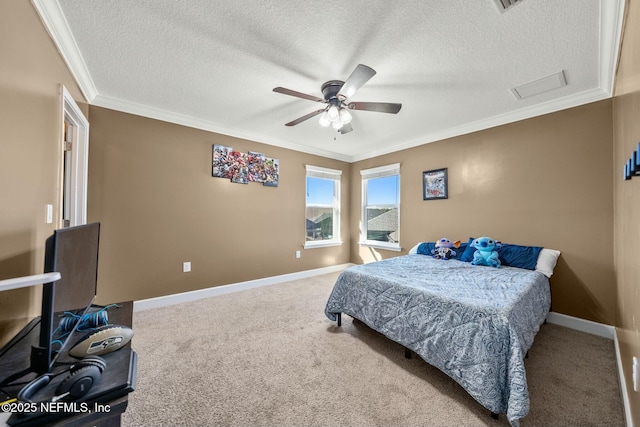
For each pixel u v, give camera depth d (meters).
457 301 1.55
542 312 1.99
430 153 3.57
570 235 2.39
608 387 1.53
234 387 1.53
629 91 1.43
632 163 0.92
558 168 2.46
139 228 2.70
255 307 2.82
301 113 2.85
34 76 1.30
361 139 3.76
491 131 2.94
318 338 2.14
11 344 1.00
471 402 1.42
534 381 1.59
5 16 1.05
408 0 1.35
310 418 1.31
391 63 1.90
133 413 1.33
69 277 0.99
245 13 1.45
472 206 3.11
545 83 2.16
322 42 1.68
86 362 0.80
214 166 3.21
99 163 2.47
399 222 3.96
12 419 0.64
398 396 1.47
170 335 2.17
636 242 1.28
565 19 1.46
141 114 2.70
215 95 2.43
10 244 1.09
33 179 1.28
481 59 1.84
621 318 1.81
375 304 2.01
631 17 1.24
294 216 4.04
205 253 3.15
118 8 1.41
